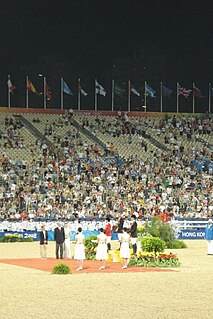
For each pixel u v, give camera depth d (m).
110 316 22.38
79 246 38.41
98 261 44.53
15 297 26.67
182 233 72.88
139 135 98.81
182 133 101.62
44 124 97.25
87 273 36.50
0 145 89.00
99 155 90.50
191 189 85.38
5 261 44.38
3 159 84.44
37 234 69.56
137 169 87.88
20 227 69.12
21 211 74.12
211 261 45.00
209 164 92.50
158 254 41.44
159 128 102.12
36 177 81.88
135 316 22.38
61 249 46.38
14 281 32.22
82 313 22.92
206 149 97.88
